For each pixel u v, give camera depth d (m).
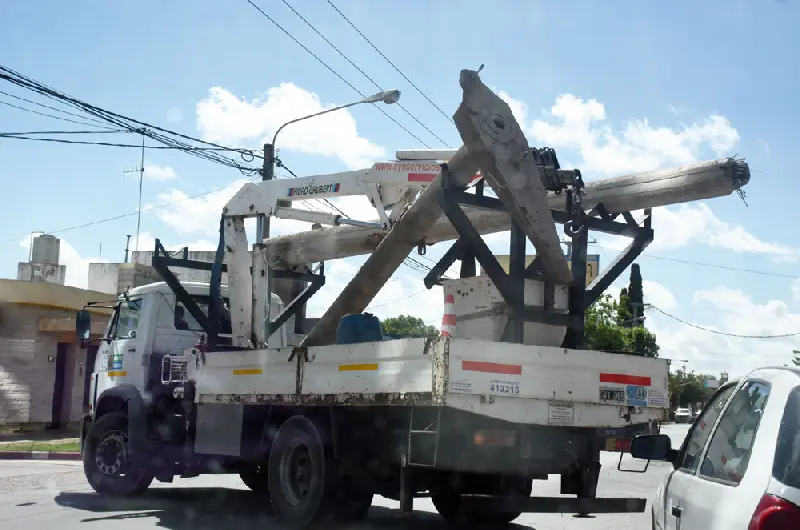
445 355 6.66
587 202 8.76
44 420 24.86
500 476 7.58
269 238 11.95
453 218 8.05
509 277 8.04
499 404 6.95
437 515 10.28
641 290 63.25
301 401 8.41
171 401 10.92
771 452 3.44
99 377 11.93
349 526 8.35
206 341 11.09
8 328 24.38
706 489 4.00
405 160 9.91
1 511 10.02
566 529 9.28
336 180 10.32
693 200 8.39
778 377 3.87
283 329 12.12
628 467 19.55
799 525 3.14
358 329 8.69
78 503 10.84
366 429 7.82
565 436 7.54
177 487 13.17
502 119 8.08
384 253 9.58
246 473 11.10
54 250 36.03
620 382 7.80
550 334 8.41
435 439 7.02
